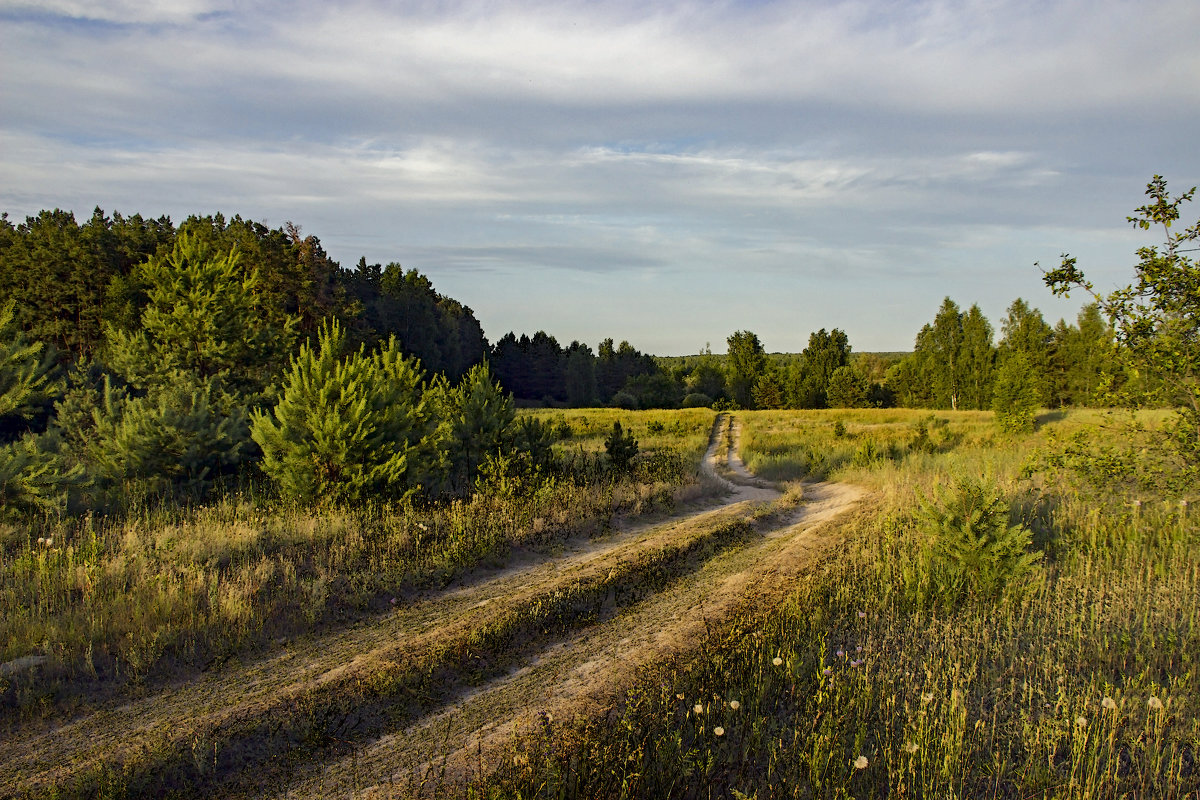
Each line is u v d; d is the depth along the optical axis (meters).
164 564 8.29
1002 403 33.03
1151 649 6.00
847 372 79.88
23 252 47.56
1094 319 58.22
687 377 101.12
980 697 5.43
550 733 4.78
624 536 12.26
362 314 59.56
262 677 5.97
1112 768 4.39
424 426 15.72
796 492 18.53
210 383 18.06
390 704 5.60
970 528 8.04
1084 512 10.70
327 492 11.97
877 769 4.39
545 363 107.75
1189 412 9.38
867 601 7.65
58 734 4.95
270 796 4.37
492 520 11.62
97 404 15.92
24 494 10.48
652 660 6.12
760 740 4.71
